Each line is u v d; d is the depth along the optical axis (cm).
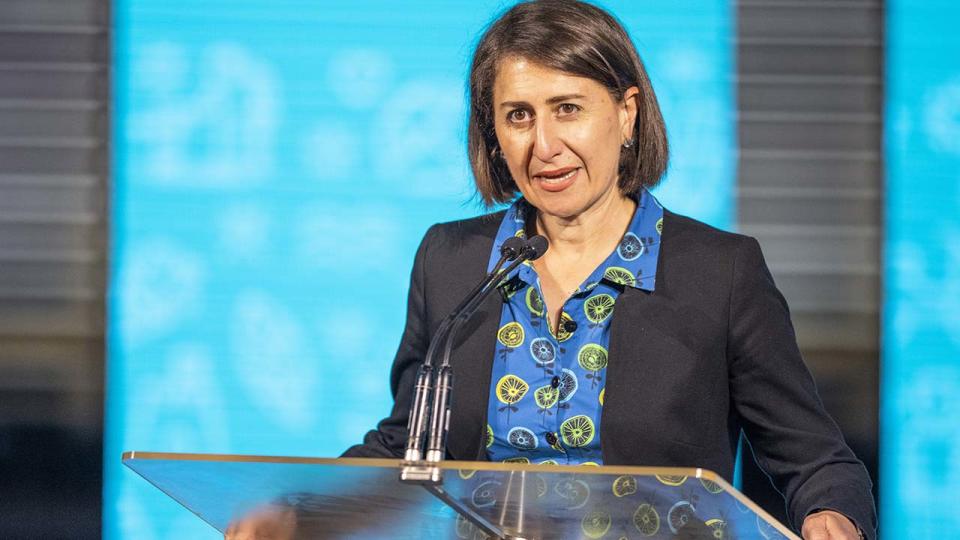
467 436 655
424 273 708
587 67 630
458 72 1155
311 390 1141
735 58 1158
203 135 1162
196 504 585
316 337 1143
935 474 1123
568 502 514
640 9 1159
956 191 1148
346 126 1155
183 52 1168
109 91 1174
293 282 1147
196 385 1147
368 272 1145
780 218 1149
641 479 469
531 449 646
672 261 662
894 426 1130
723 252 660
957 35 1155
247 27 1166
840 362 1139
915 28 1157
